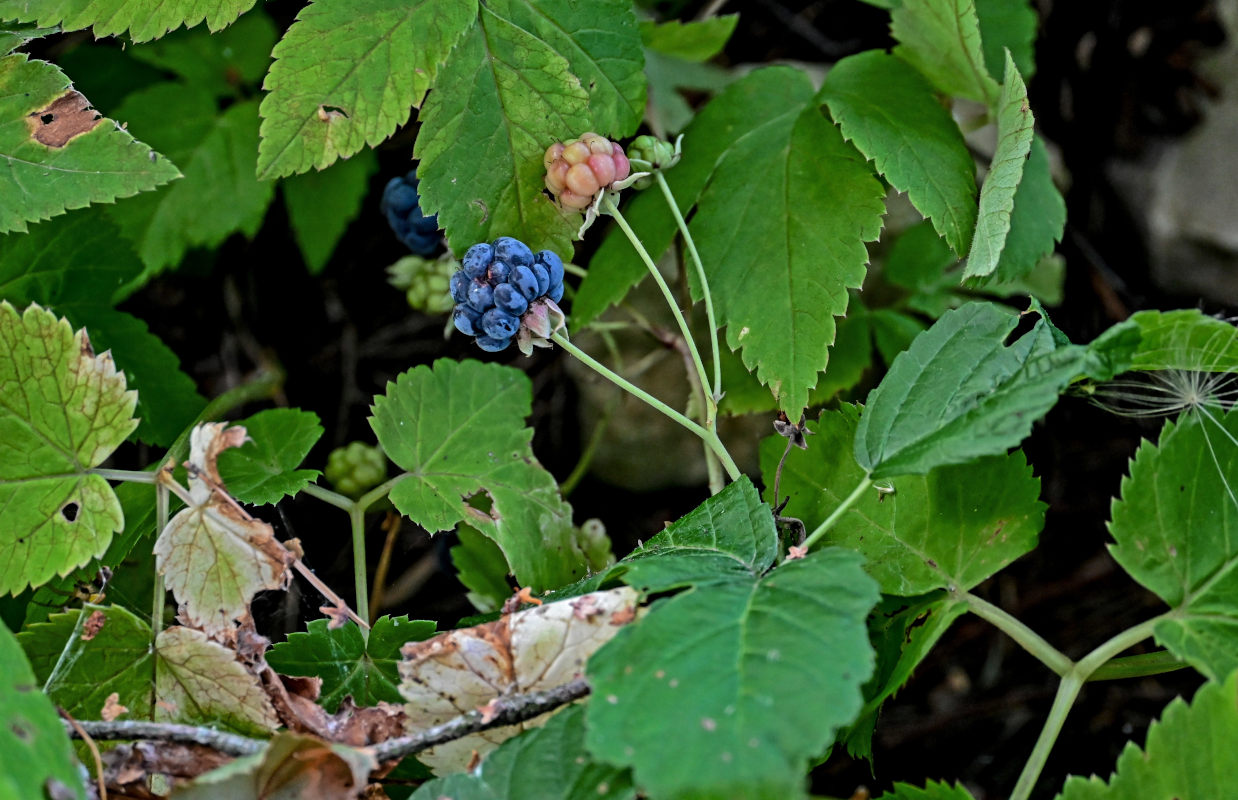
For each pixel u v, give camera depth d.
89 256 0.56
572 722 0.49
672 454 0.61
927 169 0.54
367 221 0.65
